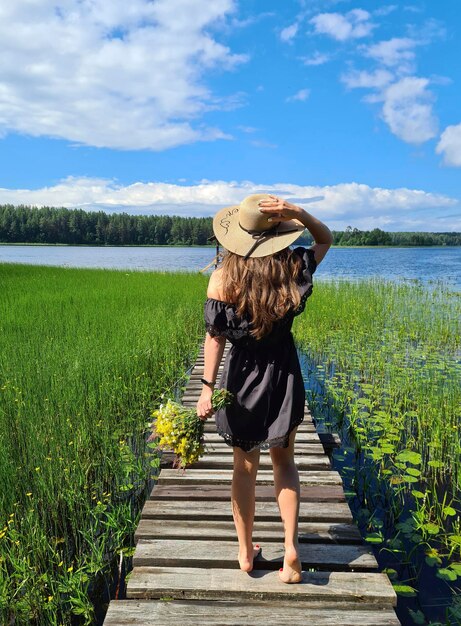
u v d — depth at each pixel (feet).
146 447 16.42
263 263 7.18
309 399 22.27
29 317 31.96
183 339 31.14
